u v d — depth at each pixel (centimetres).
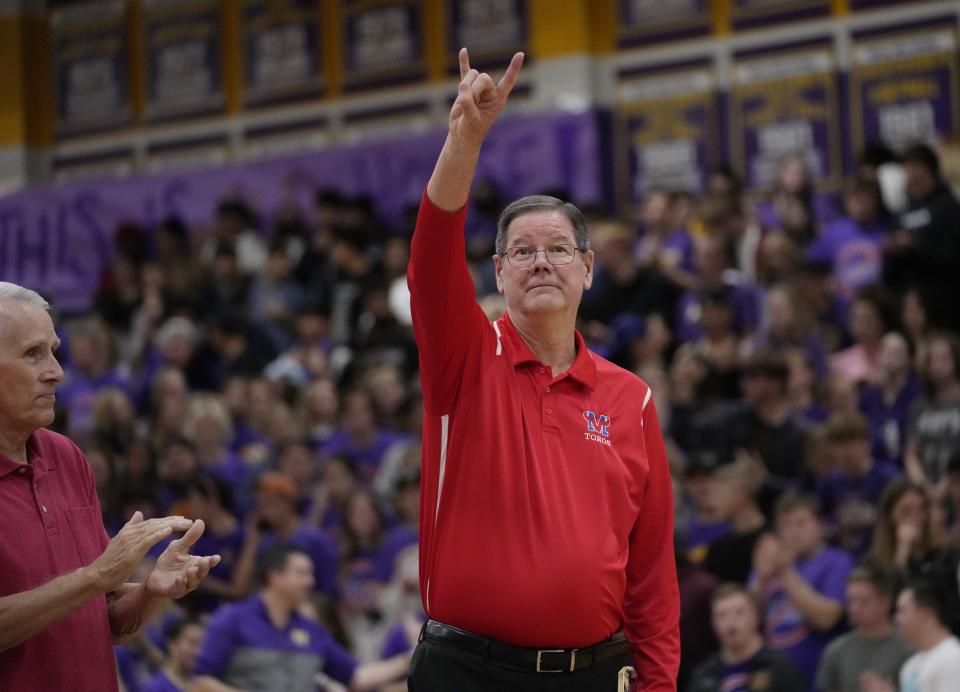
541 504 1335
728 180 4003
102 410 3972
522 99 4928
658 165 4756
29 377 1331
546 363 1409
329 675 2539
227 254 4806
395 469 3503
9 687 1298
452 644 1331
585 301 3734
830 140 4478
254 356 4422
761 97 4594
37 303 1356
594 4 4884
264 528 3092
